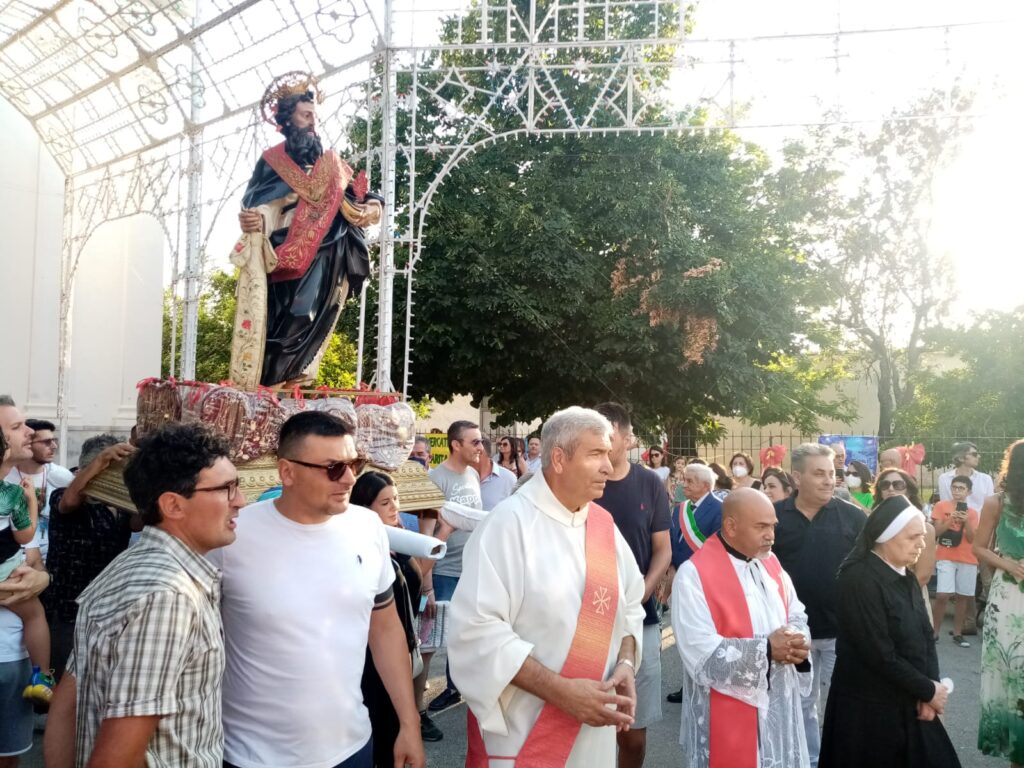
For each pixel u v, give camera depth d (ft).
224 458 8.22
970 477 30.01
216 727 7.92
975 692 22.27
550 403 58.23
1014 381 52.24
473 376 56.49
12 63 38.73
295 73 20.29
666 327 52.16
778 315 54.70
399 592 11.91
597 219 52.70
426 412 94.07
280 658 8.70
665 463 44.88
